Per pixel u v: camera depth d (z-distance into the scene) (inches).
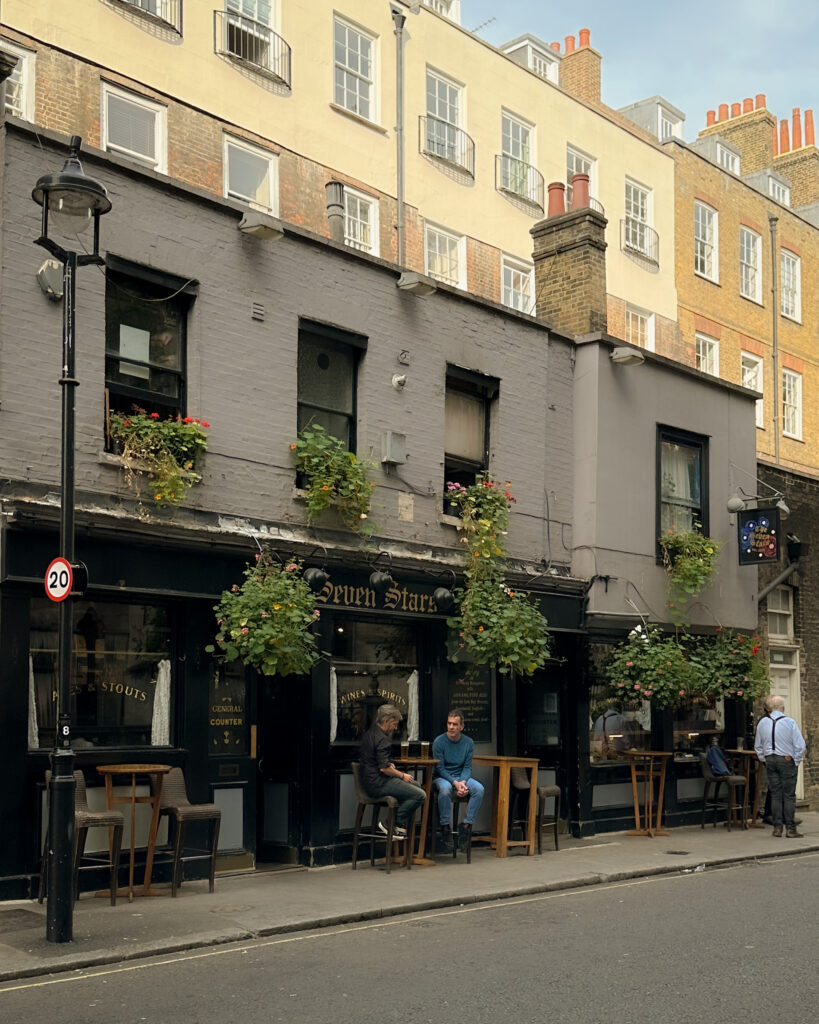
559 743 627.2
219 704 470.3
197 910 381.4
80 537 416.5
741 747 734.5
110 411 442.0
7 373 405.1
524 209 1001.5
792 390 1307.8
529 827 542.0
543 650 552.4
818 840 625.0
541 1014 260.4
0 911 373.4
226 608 451.2
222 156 756.6
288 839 497.4
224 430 476.1
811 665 831.7
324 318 522.6
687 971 302.4
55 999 275.1
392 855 511.5
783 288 1315.2
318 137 823.1
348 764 511.8
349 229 840.3
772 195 1390.3
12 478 402.9
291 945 339.0
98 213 339.6
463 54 957.8
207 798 456.4
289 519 497.7
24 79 652.7
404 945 338.0
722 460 736.3
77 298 427.8
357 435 540.1
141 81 711.7
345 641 522.9
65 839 329.4
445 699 561.0
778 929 362.6
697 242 1197.1
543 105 1032.8
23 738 396.8
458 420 593.0
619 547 649.6
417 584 543.8
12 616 397.4
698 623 695.1
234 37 774.5
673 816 678.5
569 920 379.9
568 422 650.8
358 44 869.8
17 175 415.8
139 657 444.1
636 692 631.8
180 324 474.0
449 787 512.1
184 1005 269.1
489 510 574.9
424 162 908.0
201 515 462.9
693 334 1170.0
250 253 493.7
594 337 650.2
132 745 437.7
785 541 812.0
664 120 1360.7
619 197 1103.6
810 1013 261.1
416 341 565.6
